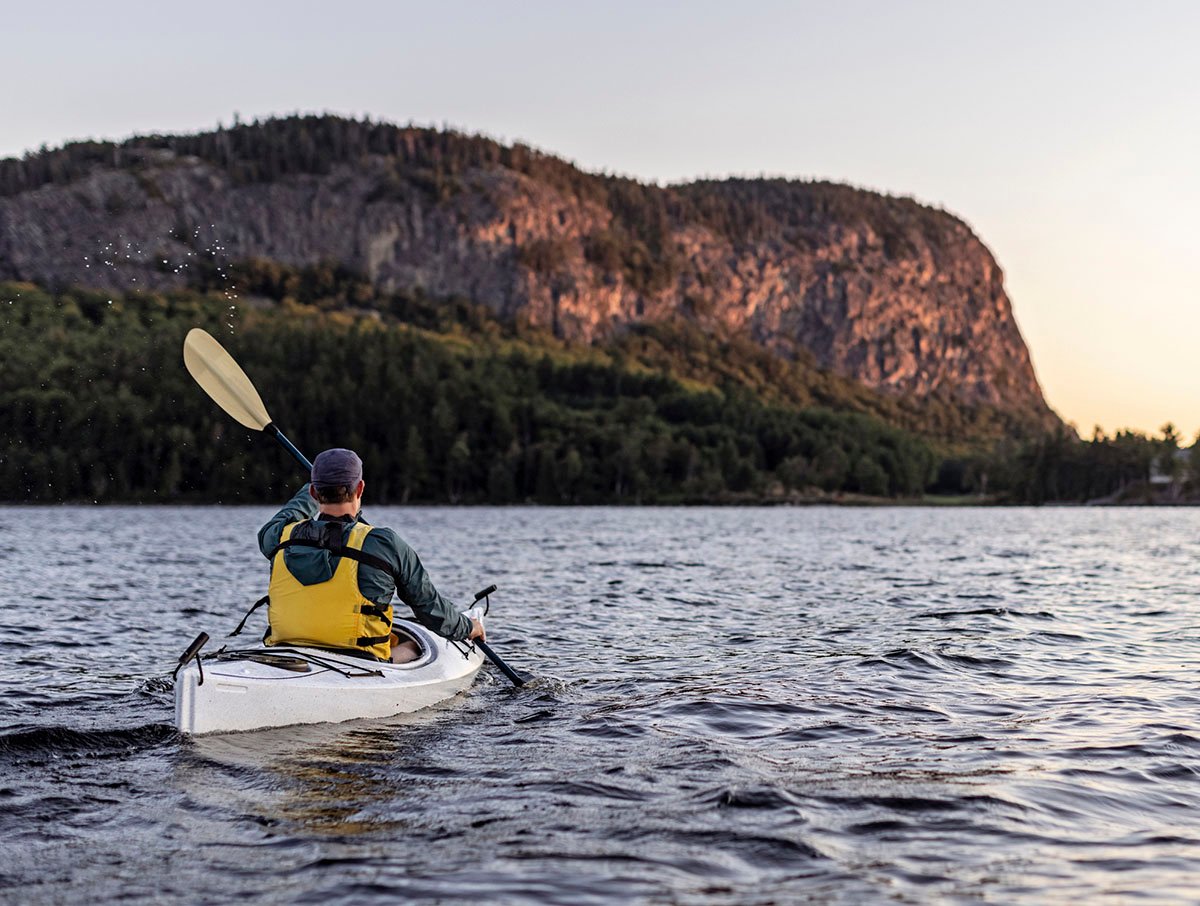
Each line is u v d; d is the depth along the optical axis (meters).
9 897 3.34
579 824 4.04
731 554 25.06
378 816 4.18
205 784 4.66
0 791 4.56
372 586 5.90
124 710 6.26
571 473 118.88
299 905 3.22
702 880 3.41
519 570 18.89
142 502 86.88
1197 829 3.98
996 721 6.02
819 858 3.63
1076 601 13.29
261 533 6.11
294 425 110.88
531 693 6.87
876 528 49.75
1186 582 16.62
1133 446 147.00
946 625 10.56
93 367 86.50
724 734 5.70
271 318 155.38
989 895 3.28
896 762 5.04
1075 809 4.24
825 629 10.33
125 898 3.32
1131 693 6.89
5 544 27.97
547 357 171.25
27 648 8.85
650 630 10.28
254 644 9.24
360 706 5.86
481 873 3.48
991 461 155.00
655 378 169.25
